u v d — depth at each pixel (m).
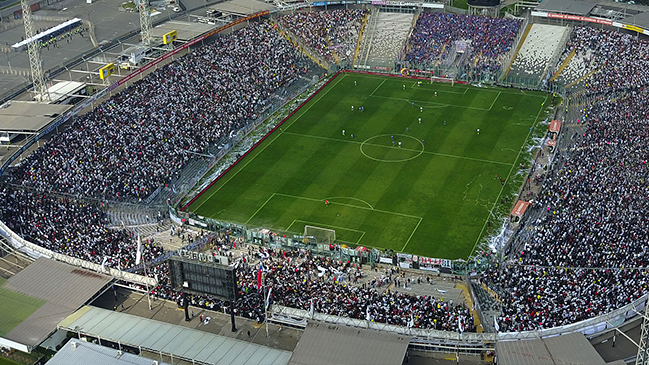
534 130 153.88
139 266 104.69
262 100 164.50
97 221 117.00
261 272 96.31
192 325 96.31
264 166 142.38
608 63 171.62
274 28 193.00
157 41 183.12
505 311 92.81
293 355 85.69
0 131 140.88
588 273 98.25
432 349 89.75
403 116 162.12
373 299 96.94
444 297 101.25
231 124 153.38
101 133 141.75
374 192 132.75
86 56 181.62
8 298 97.50
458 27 191.25
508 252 111.81
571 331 87.75
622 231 107.50
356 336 88.25
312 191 133.75
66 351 87.50
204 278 92.31
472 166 140.75
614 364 81.50
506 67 179.88
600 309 91.00
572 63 176.00
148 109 151.50
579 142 140.38
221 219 125.75
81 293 98.69
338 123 159.25
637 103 150.38
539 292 94.94
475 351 88.81
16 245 110.06
